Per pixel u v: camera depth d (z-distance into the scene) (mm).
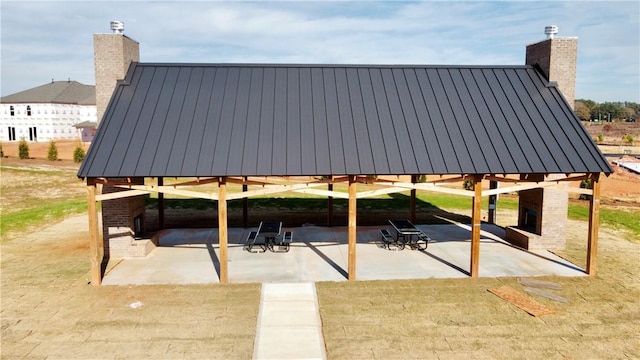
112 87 14891
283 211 22094
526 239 15781
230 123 13414
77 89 68375
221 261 12461
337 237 17375
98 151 12141
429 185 12828
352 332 9945
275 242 16312
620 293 12117
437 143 13203
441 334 9883
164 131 12953
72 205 22672
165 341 9508
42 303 11266
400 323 10352
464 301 11523
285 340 9594
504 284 12641
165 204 23422
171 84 14914
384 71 16266
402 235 16750
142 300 11469
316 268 13805
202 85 14977
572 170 12516
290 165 12156
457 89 15477
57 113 62812
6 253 15305
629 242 17000
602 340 9719
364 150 12797
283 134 13141
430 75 16141
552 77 15828
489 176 14555
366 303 11367
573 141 13445
